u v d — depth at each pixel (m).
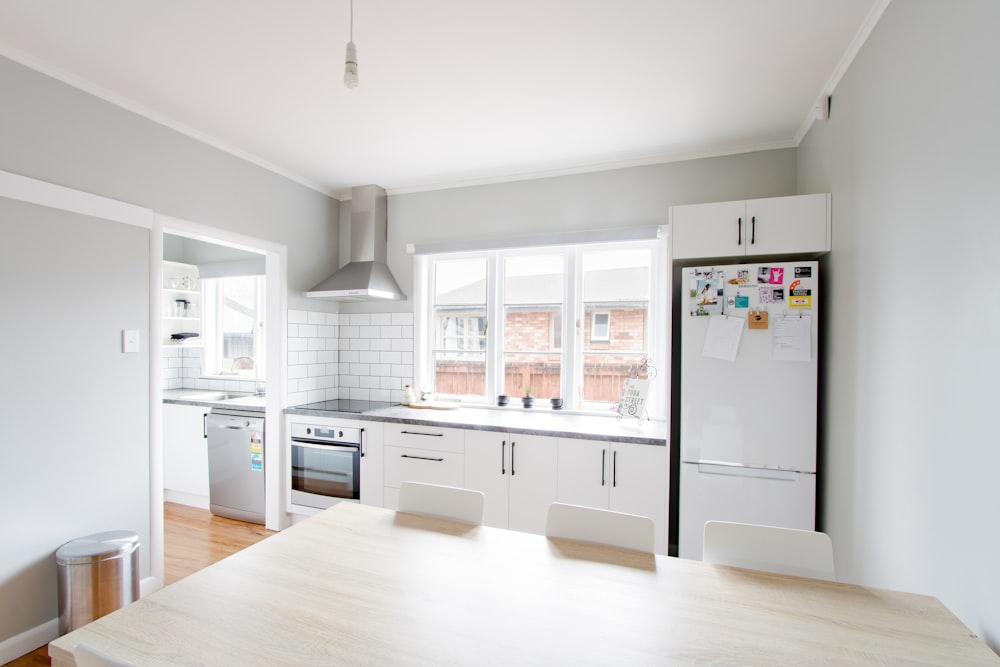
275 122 2.58
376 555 1.37
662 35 1.82
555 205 3.30
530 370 3.52
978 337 1.11
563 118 2.52
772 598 1.14
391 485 3.06
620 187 3.14
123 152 2.31
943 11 1.24
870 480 1.72
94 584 1.97
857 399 1.85
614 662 0.91
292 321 3.42
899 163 1.49
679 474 2.62
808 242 2.19
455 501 1.67
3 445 1.88
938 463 1.28
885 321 1.60
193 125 2.61
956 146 1.19
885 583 1.60
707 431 2.34
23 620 1.94
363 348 3.85
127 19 1.72
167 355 4.55
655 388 3.15
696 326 2.37
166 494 3.94
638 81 2.15
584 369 3.36
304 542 1.45
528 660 0.92
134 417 2.33
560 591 1.17
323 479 3.25
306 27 1.78
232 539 3.18
